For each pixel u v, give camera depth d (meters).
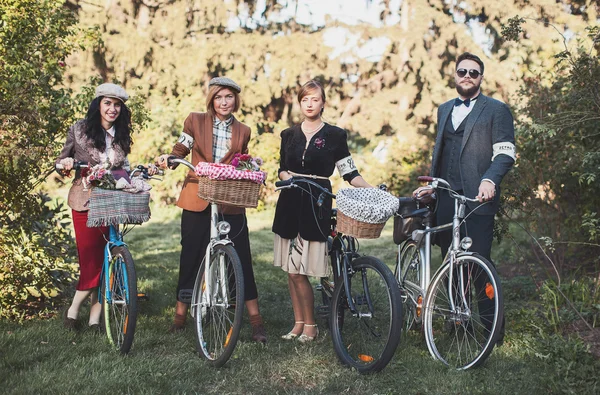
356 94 19.70
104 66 17.44
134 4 18.28
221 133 4.30
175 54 17.94
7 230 4.66
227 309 3.90
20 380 3.31
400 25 19.22
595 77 4.63
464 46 18.39
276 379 3.58
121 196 3.82
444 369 3.69
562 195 5.93
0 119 4.27
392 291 3.53
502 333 4.09
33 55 4.87
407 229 4.26
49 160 4.94
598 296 4.77
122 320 3.88
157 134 14.09
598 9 9.27
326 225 4.07
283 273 6.69
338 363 3.82
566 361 3.54
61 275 4.98
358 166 15.88
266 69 18.83
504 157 4.00
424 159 15.21
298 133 4.21
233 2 18.77
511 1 17.34
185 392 3.31
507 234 5.34
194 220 4.30
